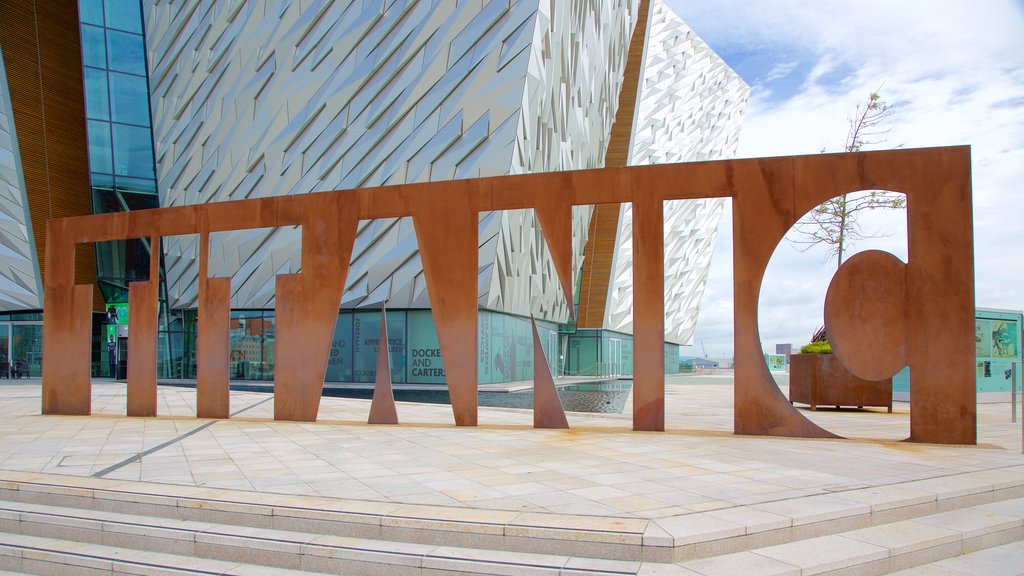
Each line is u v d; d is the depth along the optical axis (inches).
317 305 475.2
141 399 515.8
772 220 396.2
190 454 327.6
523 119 866.1
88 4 1309.1
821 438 385.4
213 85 1218.6
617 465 292.5
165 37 1310.3
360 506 214.5
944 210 374.0
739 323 398.6
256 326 1183.6
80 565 208.5
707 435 397.4
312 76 1063.6
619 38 1443.2
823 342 631.8
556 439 380.5
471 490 240.1
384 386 462.9
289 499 224.7
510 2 872.9
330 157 1027.3
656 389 412.8
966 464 295.0
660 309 411.2
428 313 1024.9
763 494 231.0
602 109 1341.0
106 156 1321.4
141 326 518.3
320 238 476.4
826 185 389.7
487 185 439.8
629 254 1755.7
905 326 375.2
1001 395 703.7
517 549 189.6
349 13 1024.9
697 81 2087.8
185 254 1275.8
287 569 197.6
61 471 281.9
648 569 174.2
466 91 895.7
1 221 1267.2
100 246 1330.0
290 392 480.1
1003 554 206.8
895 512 219.0
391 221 996.6
